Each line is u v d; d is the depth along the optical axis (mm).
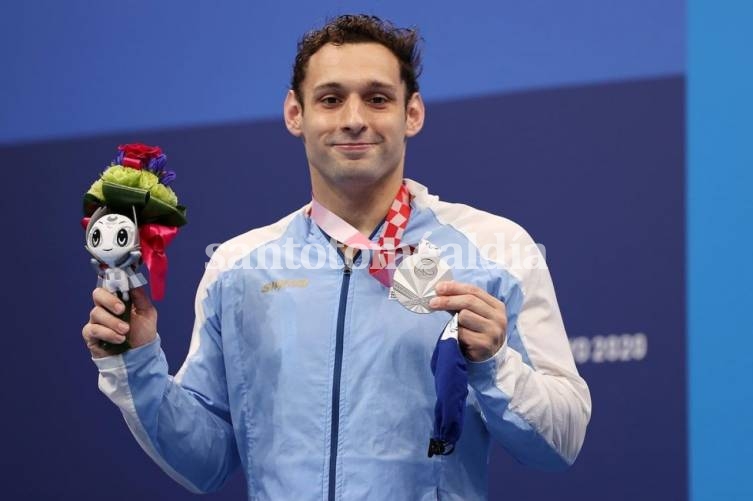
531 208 12281
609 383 11922
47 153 13891
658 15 12039
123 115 13695
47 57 14008
